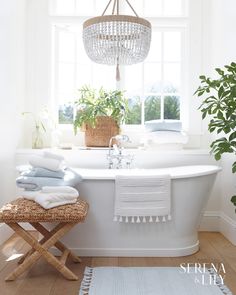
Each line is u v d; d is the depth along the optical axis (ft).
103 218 8.16
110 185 8.00
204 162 10.75
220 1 10.63
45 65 11.64
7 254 8.29
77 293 6.15
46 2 11.64
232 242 9.48
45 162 7.47
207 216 10.92
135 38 8.18
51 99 11.82
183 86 11.99
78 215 6.50
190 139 11.71
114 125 11.12
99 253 8.29
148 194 7.88
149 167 10.65
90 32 8.20
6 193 9.63
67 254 7.47
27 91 11.60
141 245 8.31
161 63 12.05
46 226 8.38
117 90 11.60
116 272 7.14
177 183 8.09
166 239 8.30
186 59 11.90
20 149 10.54
